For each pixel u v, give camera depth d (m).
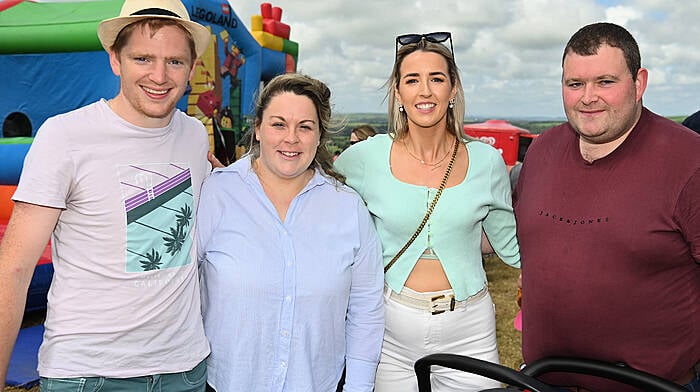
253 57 9.79
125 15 1.98
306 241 2.18
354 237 2.27
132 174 2.02
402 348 2.68
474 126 14.17
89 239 1.98
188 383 2.17
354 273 2.33
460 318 2.61
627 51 2.14
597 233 2.23
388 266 2.64
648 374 2.07
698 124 3.08
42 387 2.04
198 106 8.36
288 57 12.70
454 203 2.57
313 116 2.16
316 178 2.29
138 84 1.99
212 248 2.17
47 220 1.91
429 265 2.62
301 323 2.13
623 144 2.23
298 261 2.14
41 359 2.05
